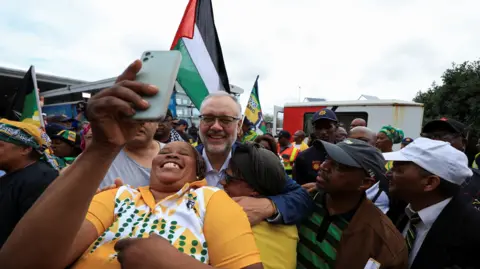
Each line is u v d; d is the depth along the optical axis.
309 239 1.68
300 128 9.61
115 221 1.15
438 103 19.83
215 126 1.81
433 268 1.50
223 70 3.45
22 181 1.97
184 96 8.57
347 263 1.50
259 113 6.00
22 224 0.72
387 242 1.48
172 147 1.41
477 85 17.52
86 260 1.01
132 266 0.88
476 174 2.31
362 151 1.61
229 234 1.07
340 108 8.72
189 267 0.87
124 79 0.75
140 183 2.12
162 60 0.78
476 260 1.45
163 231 1.08
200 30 3.33
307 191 1.84
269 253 1.44
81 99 9.66
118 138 0.72
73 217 0.72
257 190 1.68
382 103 7.99
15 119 3.41
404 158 1.62
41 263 0.72
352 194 1.63
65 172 0.75
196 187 1.32
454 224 1.49
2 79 10.93
